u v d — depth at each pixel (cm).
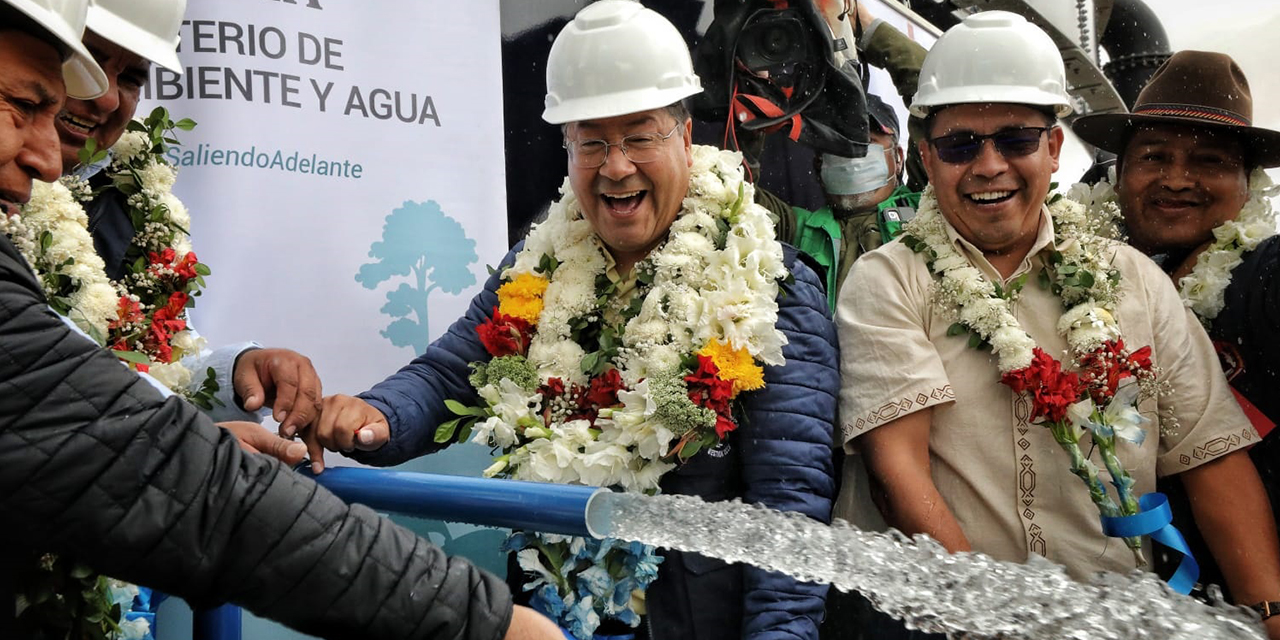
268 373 263
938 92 291
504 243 343
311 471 213
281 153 311
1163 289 293
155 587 132
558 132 370
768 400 267
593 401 276
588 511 173
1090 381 272
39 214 231
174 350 265
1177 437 287
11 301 128
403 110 327
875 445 280
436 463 324
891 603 148
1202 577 295
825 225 367
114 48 247
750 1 363
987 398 281
